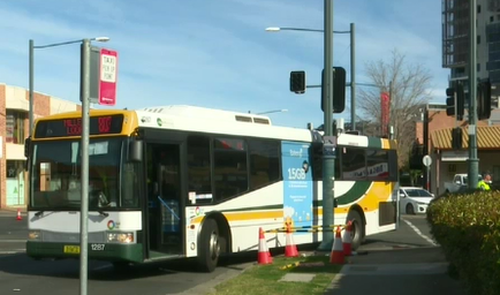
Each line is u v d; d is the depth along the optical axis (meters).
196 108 15.61
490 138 47.81
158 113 14.12
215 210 15.10
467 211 9.08
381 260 15.65
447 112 18.98
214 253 15.01
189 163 14.55
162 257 13.56
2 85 46.97
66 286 12.85
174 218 14.16
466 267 8.67
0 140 44.69
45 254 13.60
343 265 14.77
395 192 22.00
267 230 16.80
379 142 21.38
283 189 17.52
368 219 20.48
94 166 13.34
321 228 18.27
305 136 18.59
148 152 13.87
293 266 14.58
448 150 48.31
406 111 55.84
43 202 13.73
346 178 19.59
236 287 11.89
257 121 17.42
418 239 22.75
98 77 6.89
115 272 14.88
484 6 101.06
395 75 55.41
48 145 13.94
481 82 18.08
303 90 18.70
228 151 15.78
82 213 6.79
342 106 17.58
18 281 13.47
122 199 13.01
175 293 11.94
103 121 13.43
